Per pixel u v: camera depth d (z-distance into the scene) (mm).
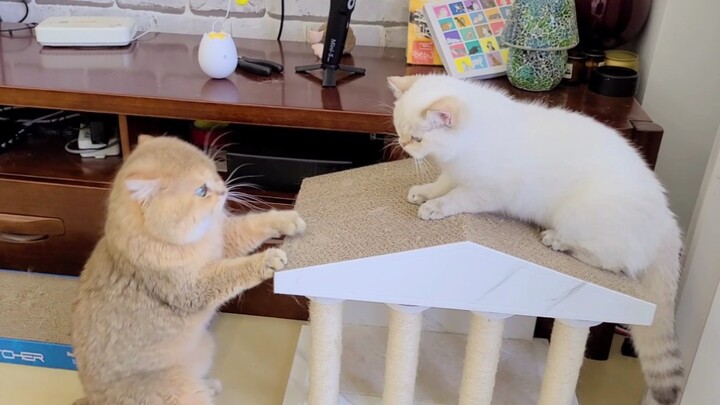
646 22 1740
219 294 1213
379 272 1133
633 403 1531
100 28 1846
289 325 1728
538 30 1569
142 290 1220
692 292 1318
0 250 1726
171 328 1245
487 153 1185
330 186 1415
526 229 1259
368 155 1666
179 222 1136
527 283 1124
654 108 1690
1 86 1523
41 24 1863
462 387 1298
